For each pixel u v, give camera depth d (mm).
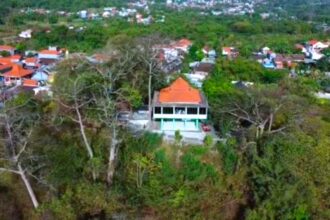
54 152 45469
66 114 49594
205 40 148000
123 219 40688
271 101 47469
